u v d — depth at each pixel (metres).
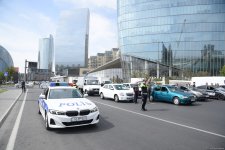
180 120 9.40
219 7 66.38
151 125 8.28
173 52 70.06
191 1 68.81
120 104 16.09
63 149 5.43
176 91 16.88
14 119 9.59
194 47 67.81
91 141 6.12
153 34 73.38
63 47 175.25
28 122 8.89
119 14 83.38
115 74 102.75
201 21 67.50
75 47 172.62
